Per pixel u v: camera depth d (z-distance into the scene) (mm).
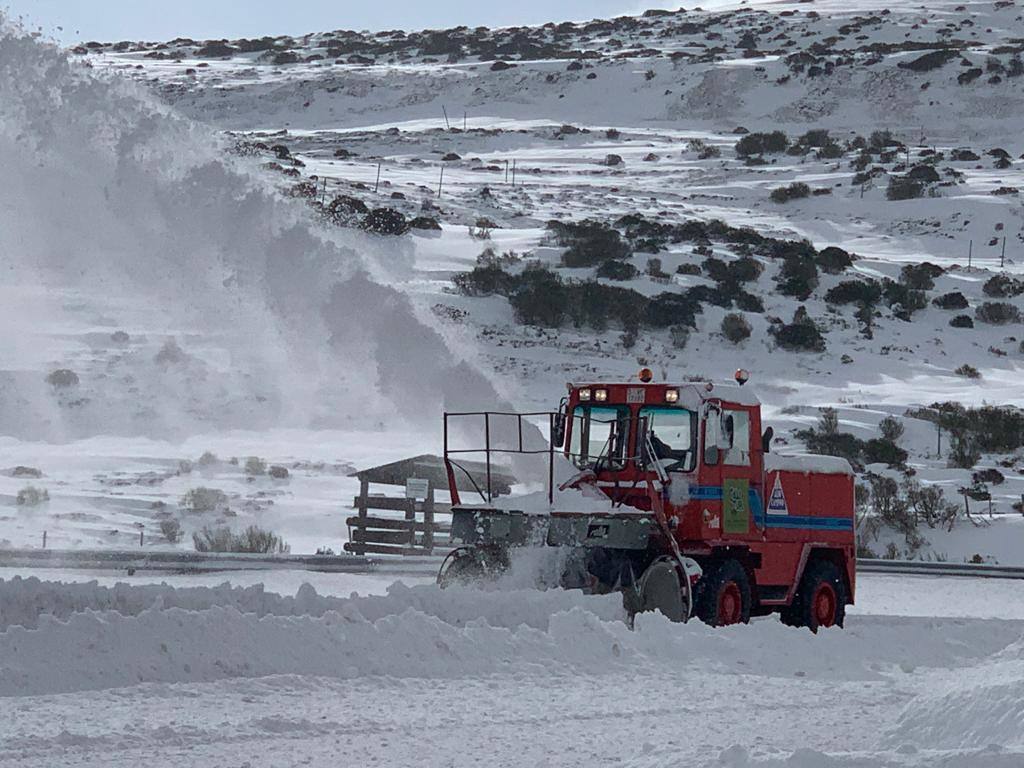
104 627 11867
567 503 17266
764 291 95438
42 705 10398
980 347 87750
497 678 12734
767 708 11969
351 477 46812
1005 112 180375
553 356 74375
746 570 18578
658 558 17203
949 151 164000
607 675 13391
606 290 83438
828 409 68500
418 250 95250
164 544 33500
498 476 20062
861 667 15055
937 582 30984
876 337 87562
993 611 25844
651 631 14961
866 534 46312
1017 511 50281
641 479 17703
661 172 153500
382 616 14414
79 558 20547
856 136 171500
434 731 10164
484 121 191500
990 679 9477
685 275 96562
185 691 11180
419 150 166875
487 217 115062
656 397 17969
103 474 45688
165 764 8648
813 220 127562
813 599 19703
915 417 68188
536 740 9969
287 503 41438
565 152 167000
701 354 80750
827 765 7625
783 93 193125
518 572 17172
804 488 19625
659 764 8195
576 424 18391
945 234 121062
